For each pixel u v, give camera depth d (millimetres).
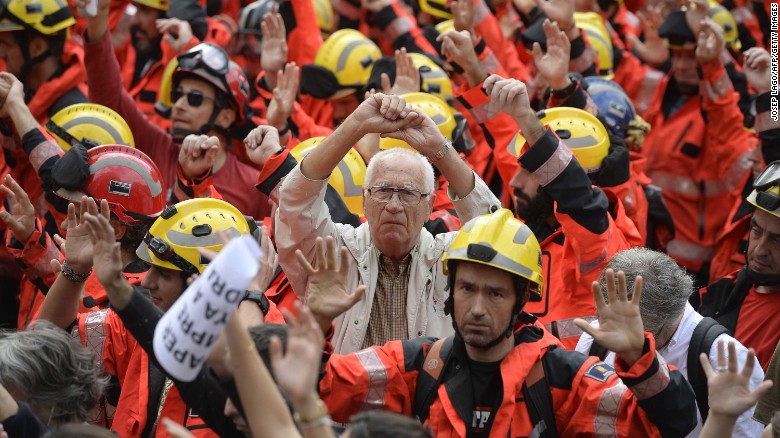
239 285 4238
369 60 12016
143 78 12891
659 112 13234
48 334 6215
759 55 10148
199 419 6594
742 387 5379
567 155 7918
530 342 6219
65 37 10961
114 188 8227
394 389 6191
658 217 10836
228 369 5352
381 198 7363
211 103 10359
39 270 8266
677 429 5781
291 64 10234
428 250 7516
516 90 7801
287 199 7305
